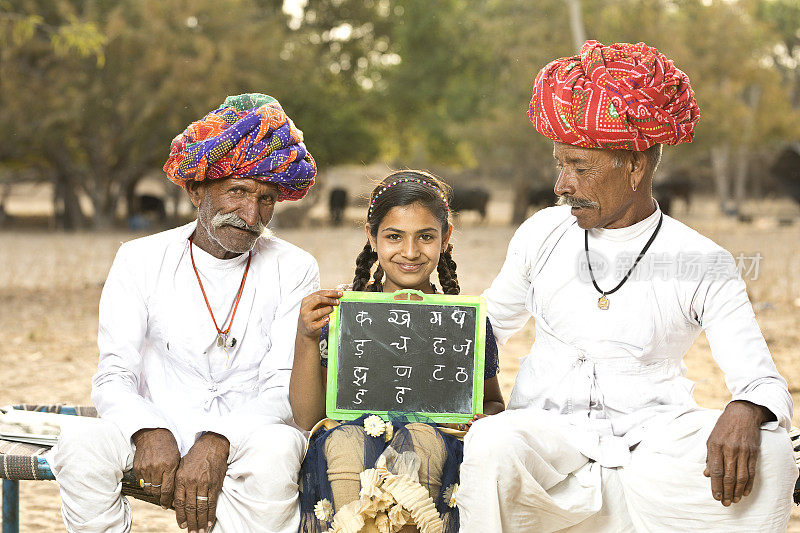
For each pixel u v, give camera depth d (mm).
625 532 2865
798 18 34188
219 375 3402
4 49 23703
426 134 32500
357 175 48938
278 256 3520
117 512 2926
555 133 2980
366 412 2998
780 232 21938
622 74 2893
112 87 25156
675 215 34906
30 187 53750
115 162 27781
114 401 3043
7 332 9180
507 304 3344
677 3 26656
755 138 31500
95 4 24797
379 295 3035
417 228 3055
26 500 4656
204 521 2902
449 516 2895
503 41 25547
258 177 3238
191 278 3410
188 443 3080
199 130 3283
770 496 2740
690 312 3029
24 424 3150
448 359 3020
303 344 3010
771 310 10133
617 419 3010
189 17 25031
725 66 26578
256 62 26062
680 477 2787
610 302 3059
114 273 3371
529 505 2713
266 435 2887
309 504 2906
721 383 6859
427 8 29031
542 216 3301
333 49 32531
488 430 2672
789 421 2818
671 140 2980
